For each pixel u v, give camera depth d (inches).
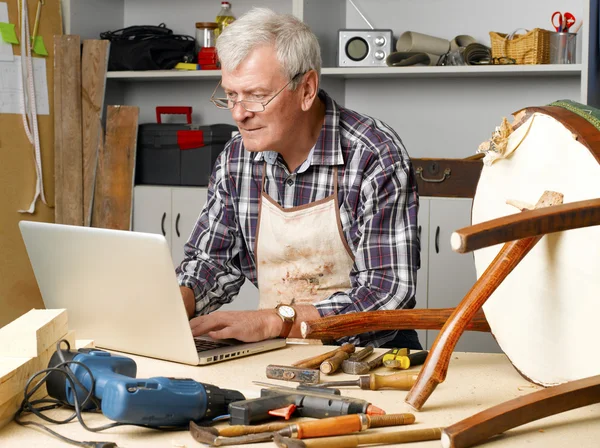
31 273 135.7
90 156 143.0
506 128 50.8
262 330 62.3
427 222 127.5
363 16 144.9
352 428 41.1
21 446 40.2
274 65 68.7
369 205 74.5
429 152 143.0
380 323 56.7
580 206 40.5
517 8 136.3
